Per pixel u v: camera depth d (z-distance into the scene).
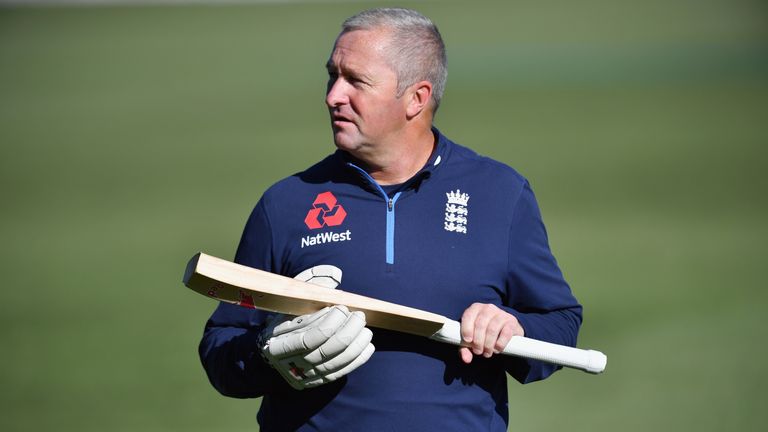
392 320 10.09
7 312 35.00
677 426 23.08
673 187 60.00
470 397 10.71
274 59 142.38
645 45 148.12
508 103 102.31
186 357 29.47
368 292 10.62
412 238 10.76
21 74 131.00
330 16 199.38
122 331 32.34
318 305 10.02
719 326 31.70
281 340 9.84
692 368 27.59
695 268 40.53
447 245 10.76
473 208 10.93
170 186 62.72
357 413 10.53
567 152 74.12
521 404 25.05
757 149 74.44
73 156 76.62
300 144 78.81
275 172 66.75
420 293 10.62
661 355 28.77
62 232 49.66
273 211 11.15
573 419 23.70
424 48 10.87
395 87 10.73
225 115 97.25
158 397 25.75
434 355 10.59
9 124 95.12
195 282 9.73
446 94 109.19
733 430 22.80
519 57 138.25
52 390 26.41
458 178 11.05
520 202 11.10
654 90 109.38
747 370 27.23
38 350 30.31
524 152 74.06
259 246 11.15
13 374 27.88
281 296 9.89
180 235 47.97
